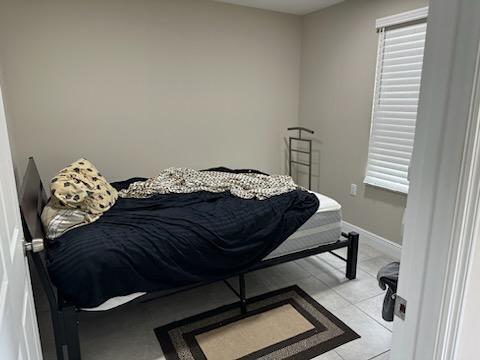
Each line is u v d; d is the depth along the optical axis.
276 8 3.61
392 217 3.11
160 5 3.16
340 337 2.03
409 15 2.71
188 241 1.95
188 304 2.36
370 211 3.32
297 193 2.60
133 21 3.08
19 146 2.85
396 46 2.88
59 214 1.94
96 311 1.75
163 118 3.39
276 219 2.29
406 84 2.85
